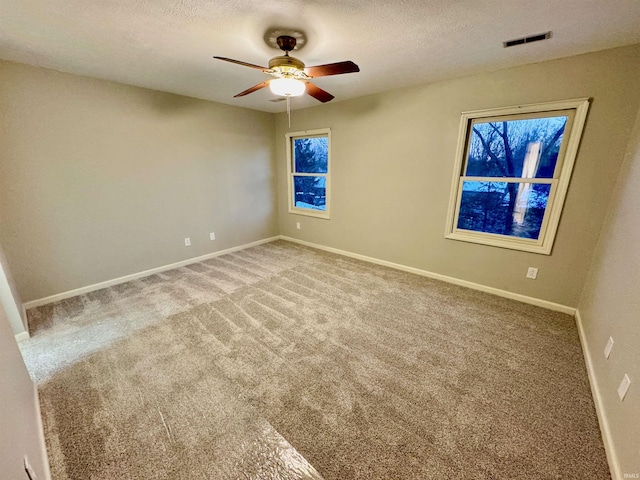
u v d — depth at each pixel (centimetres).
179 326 236
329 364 191
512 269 281
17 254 255
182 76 273
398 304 274
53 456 129
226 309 264
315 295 293
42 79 249
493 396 164
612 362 150
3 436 88
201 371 183
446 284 322
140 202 330
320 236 457
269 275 348
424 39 194
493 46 204
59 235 277
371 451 133
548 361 193
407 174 335
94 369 185
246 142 430
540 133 251
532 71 238
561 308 258
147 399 161
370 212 382
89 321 243
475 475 122
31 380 163
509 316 251
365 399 162
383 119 340
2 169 240
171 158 349
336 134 391
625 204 185
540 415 152
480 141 284
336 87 312
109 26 175
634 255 151
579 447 134
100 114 285
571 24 172
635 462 107
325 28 179
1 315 135
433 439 138
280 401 161
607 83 210
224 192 417
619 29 176
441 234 323
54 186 268
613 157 215
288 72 190
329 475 122
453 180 300
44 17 164
